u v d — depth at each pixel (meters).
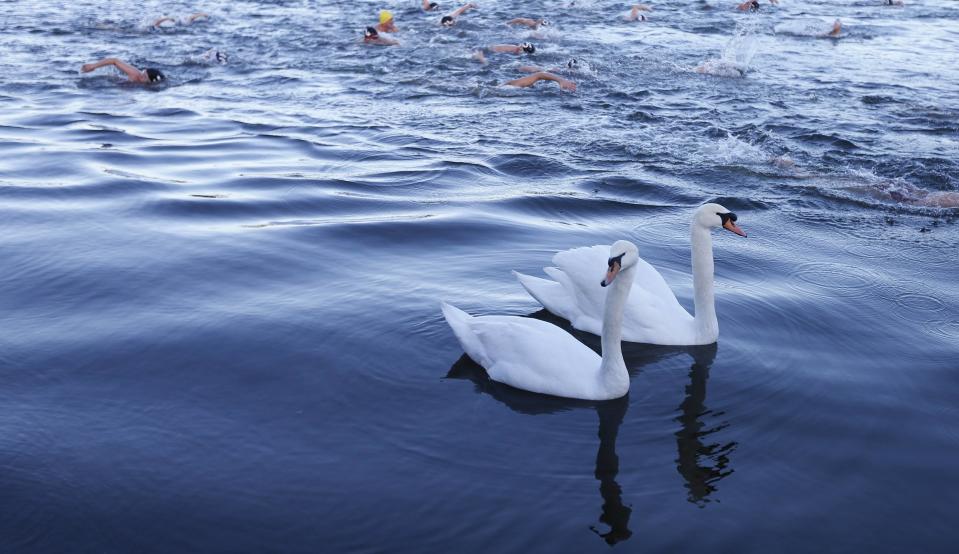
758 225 13.55
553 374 8.16
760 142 17.91
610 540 6.19
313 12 33.78
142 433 7.55
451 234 12.62
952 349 9.28
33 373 8.59
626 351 9.17
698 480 6.91
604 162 16.81
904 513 6.58
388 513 6.46
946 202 14.63
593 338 9.36
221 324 9.61
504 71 24.25
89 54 26.20
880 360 9.01
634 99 21.50
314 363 8.73
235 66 25.11
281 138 18.28
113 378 8.50
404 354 8.91
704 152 17.36
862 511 6.59
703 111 20.28
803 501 6.69
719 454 7.29
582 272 9.55
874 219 13.91
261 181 15.20
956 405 8.12
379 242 12.27
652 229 13.19
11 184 14.62
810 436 7.57
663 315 9.35
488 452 7.24
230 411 7.89
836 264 11.91
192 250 11.89
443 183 15.41
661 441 7.46
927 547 6.23
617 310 7.94
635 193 15.09
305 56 26.30
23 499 6.66
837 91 22.06
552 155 17.19
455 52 26.52
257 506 6.56
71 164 15.91
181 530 6.32
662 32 29.91
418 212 13.69
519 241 12.40
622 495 6.70
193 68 24.80
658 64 25.05
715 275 11.41
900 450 7.38
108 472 6.99
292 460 7.12
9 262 11.37
